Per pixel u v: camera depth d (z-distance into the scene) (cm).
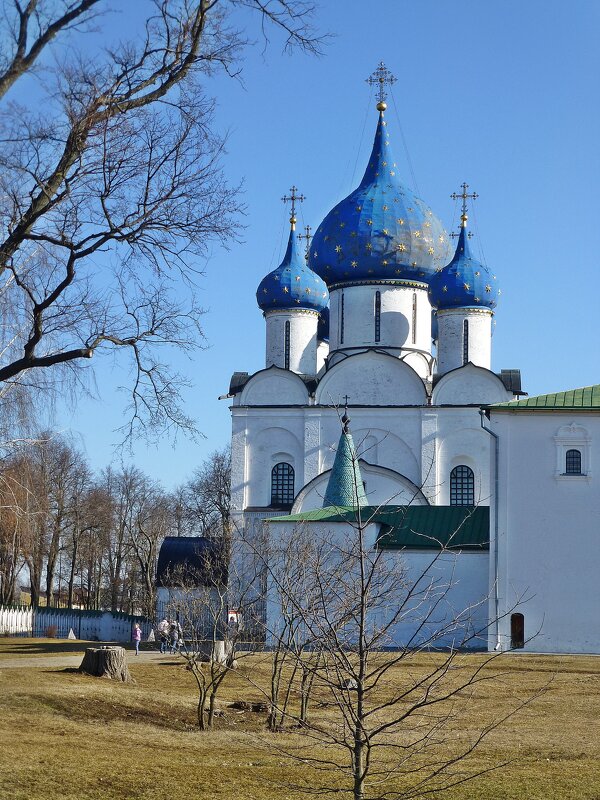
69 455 8456
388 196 7106
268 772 1959
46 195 2077
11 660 3962
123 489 10062
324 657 1817
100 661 3098
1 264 2100
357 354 6625
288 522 5269
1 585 8000
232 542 4981
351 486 5444
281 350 6962
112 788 1788
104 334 2277
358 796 1329
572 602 4900
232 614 3816
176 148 2141
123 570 10969
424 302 7056
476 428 6438
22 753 1983
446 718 1480
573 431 4984
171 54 2053
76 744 2119
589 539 4928
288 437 6619
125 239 2156
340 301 7056
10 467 3862
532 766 2023
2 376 2219
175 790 1791
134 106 2059
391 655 3809
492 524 5003
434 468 6400
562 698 3094
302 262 7081
